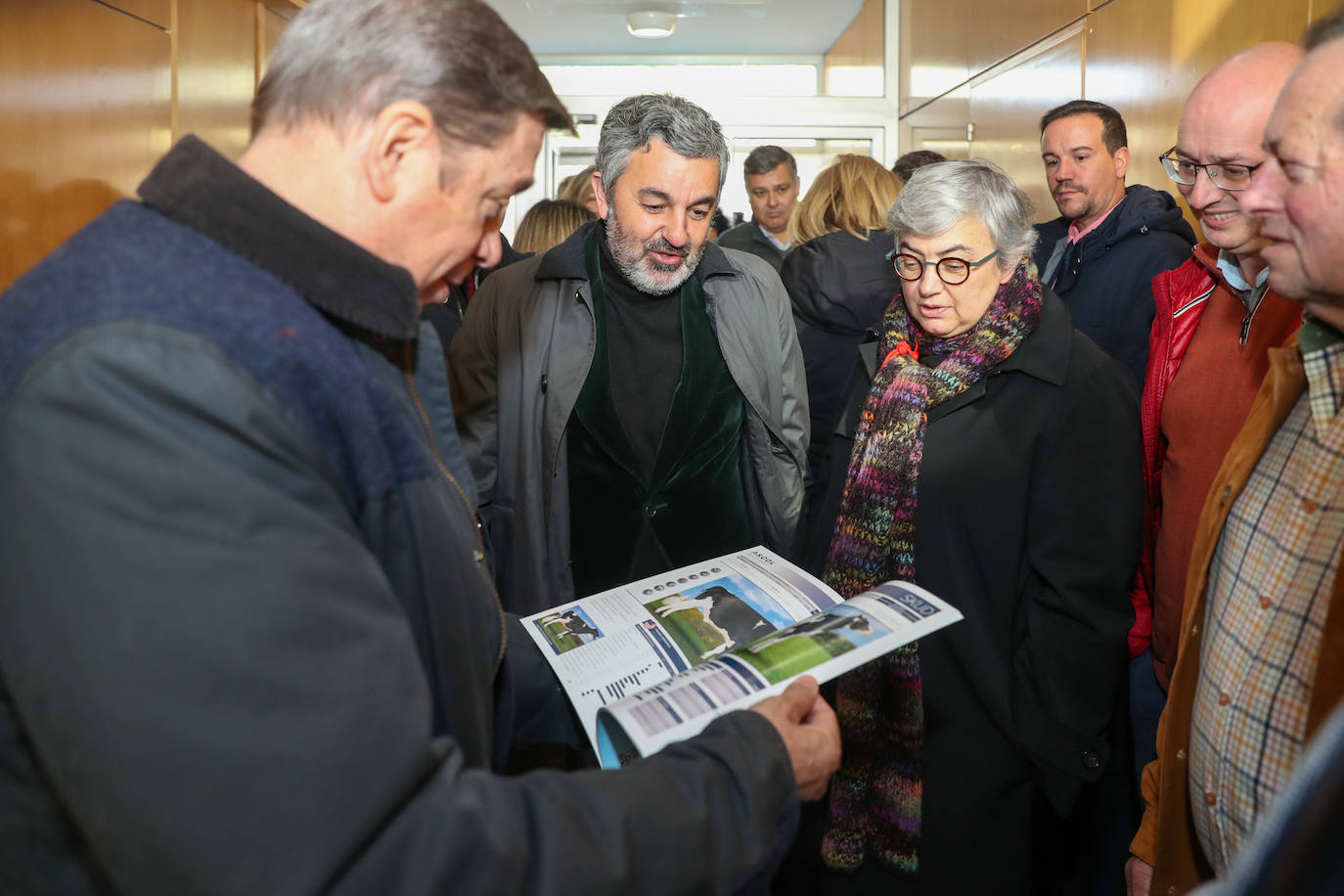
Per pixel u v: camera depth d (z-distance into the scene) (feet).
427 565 2.36
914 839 4.69
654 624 3.86
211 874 1.69
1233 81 4.30
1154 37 9.52
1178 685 3.67
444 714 2.45
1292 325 4.53
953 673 4.73
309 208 2.31
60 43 7.14
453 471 2.90
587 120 19.33
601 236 5.66
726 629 3.80
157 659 1.68
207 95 9.64
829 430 8.15
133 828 1.69
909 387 4.95
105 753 1.67
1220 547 3.50
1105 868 5.61
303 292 2.22
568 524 5.61
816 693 2.84
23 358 1.81
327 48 2.26
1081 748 4.46
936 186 4.73
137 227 2.11
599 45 20.75
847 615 3.28
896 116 19.16
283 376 2.00
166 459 1.74
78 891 1.95
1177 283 5.39
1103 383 4.66
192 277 2.01
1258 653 3.10
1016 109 13.14
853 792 4.93
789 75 22.03
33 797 1.93
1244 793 3.12
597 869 2.05
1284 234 2.87
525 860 1.99
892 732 4.78
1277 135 2.76
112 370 1.77
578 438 5.60
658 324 5.67
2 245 6.55
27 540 1.71
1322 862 1.21
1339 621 2.68
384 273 2.37
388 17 2.27
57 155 7.13
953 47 15.87
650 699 2.83
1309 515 3.01
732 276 5.82
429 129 2.31
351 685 1.83
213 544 1.73
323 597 1.84
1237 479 3.41
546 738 3.89
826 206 8.32
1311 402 3.03
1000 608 4.71
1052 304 4.94
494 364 5.95
